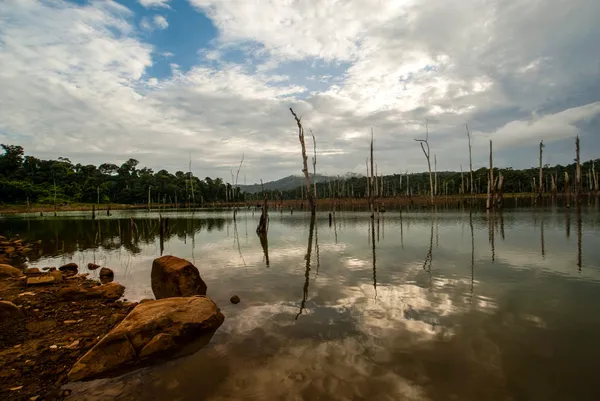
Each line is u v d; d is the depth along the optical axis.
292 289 9.03
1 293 9.66
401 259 12.55
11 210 74.44
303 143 35.03
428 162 43.56
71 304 8.55
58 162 108.06
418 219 31.47
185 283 8.35
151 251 17.59
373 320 6.56
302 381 4.54
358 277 10.02
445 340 5.59
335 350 5.37
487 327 6.08
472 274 10.02
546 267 10.78
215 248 17.80
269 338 5.94
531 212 34.75
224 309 7.61
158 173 116.94
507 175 89.56
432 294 8.11
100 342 5.30
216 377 4.77
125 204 100.38
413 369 4.72
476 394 4.12
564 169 100.31
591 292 8.06
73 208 81.94
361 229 24.69
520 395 4.09
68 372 5.02
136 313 6.09
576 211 34.72
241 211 69.19
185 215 54.78
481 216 31.86
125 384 4.71
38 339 6.32
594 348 5.22
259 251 16.14
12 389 4.59
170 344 5.48
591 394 4.08
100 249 19.06
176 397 4.34
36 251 18.89
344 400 4.09
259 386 4.48
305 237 21.19
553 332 5.82
